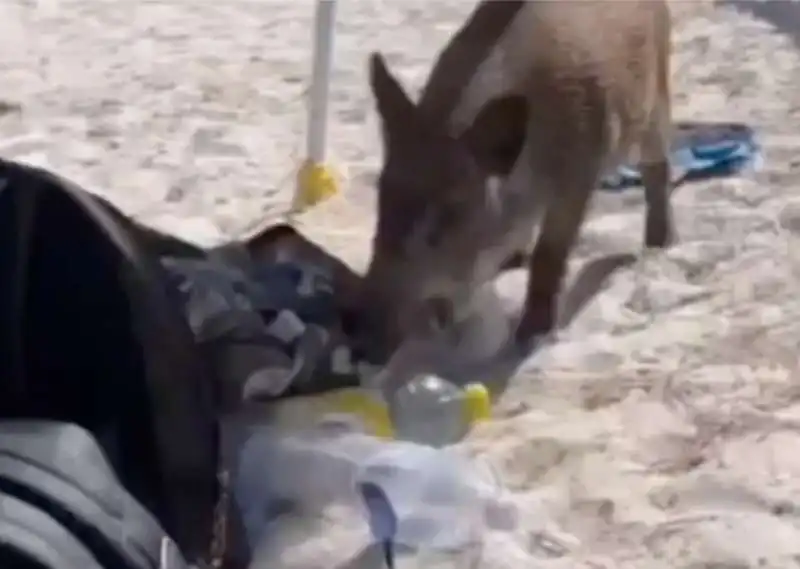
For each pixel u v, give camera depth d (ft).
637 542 6.03
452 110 7.32
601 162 7.75
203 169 9.63
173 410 4.81
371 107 10.59
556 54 7.48
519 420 6.87
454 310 7.46
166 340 4.76
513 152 7.23
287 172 9.59
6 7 13.03
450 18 12.78
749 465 6.55
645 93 8.06
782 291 8.08
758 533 6.09
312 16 12.84
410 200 7.11
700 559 5.94
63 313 4.66
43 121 10.40
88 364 4.71
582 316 7.85
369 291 6.95
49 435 4.16
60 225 4.62
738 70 11.35
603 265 8.39
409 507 5.73
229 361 6.14
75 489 4.01
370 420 6.30
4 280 4.54
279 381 6.22
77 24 12.60
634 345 7.56
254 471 5.72
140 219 8.81
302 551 5.56
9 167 4.65
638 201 9.20
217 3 13.23
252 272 6.78
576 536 6.05
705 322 7.78
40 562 3.73
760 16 12.55
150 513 4.44
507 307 7.91
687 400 7.05
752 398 7.06
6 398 4.66
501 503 6.09
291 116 10.57
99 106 10.70
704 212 8.99
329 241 8.56
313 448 5.79
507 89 7.47
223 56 11.80
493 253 7.53
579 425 6.84
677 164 9.56
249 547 5.50
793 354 7.44
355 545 5.59
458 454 6.30
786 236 8.69
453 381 7.20
